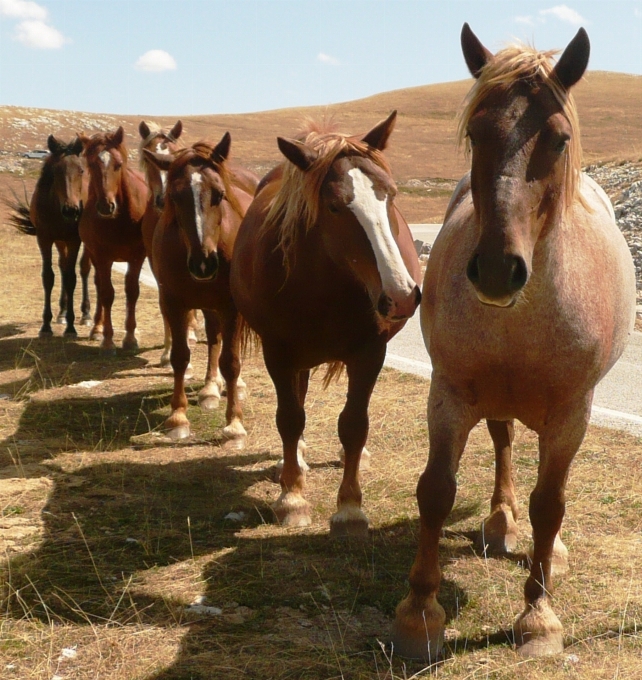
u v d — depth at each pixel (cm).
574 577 337
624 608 310
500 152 229
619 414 562
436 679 269
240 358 602
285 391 411
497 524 374
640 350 787
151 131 694
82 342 872
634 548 363
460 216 308
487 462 480
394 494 443
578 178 259
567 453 284
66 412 609
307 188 350
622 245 346
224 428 545
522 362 269
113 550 373
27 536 386
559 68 238
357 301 381
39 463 493
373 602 323
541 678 267
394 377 693
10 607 319
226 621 309
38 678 270
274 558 365
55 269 1466
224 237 530
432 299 314
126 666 278
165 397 654
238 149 4484
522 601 321
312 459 505
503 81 235
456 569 350
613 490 429
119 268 1536
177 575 348
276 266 386
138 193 787
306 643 292
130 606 321
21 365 766
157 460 505
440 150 4850
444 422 285
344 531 388
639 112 5794
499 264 222
